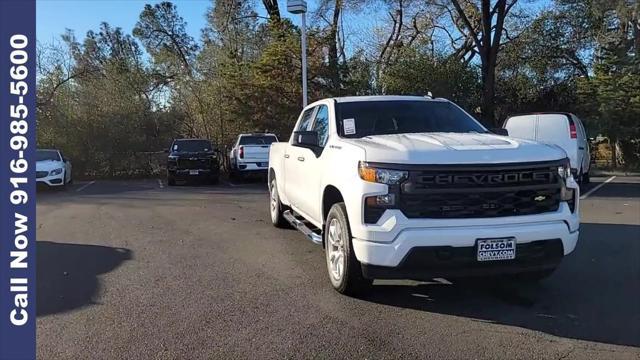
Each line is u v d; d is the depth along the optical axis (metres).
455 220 4.64
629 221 9.64
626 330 4.51
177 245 8.09
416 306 5.16
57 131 25.17
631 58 24.95
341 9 27.80
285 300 5.37
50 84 26.08
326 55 24.56
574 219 5.04
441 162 4.70
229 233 9.03
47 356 4.14
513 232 4.69
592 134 24.97
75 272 6.55
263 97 23.50
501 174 4.74
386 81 25.72
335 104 6.55
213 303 5.31
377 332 4.52
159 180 23.75
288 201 8.26
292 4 16.64
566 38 29.75
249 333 4.53
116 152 25.50
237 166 20.91
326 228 5.71
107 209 12.70
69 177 20.69
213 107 27.94
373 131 6.12
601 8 25.73
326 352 4.14
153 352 4.20
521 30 30.36
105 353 4.19
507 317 4.86
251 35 35.03
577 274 6.18
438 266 4.66
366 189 4.78
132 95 27.64
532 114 14.28
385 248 4.68
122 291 5.75
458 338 4.39
